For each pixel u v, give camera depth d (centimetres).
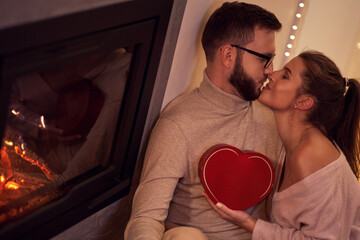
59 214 122
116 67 121
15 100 106
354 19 212
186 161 137
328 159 130
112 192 138
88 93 120
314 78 134
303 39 206
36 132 117
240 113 142
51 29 91
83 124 125
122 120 133
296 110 138
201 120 137
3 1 81
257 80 137
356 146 144
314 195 128
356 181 135
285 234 131
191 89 165
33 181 122
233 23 135
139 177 158
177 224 144
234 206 140
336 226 129
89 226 141
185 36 145
